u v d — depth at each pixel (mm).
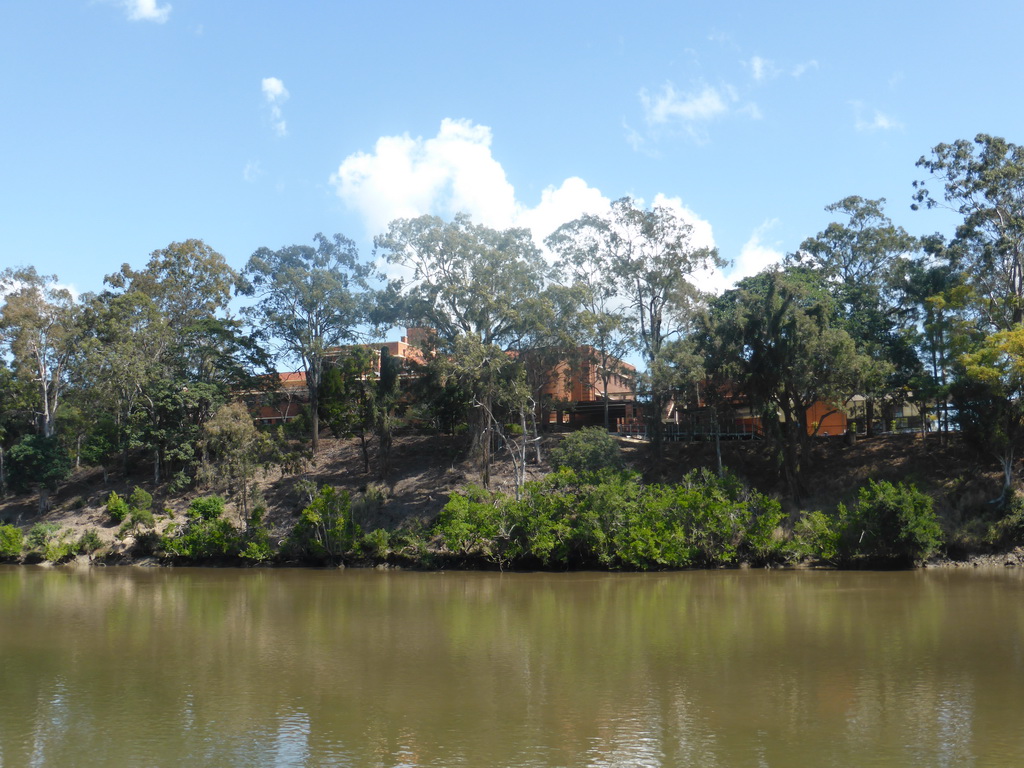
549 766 16297
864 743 17406
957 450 55250
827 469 56938
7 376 75312
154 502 65438
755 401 53406
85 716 20078
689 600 37188
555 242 66438
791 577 44531
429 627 31469
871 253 66562
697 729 18500
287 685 22844
